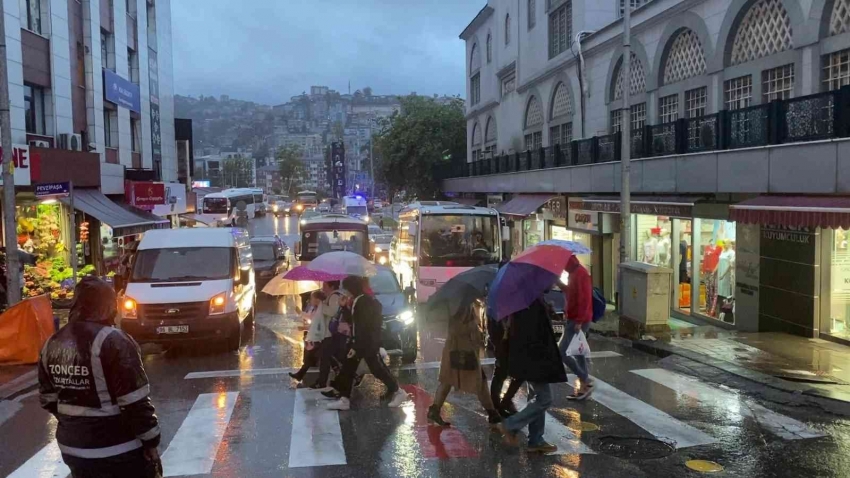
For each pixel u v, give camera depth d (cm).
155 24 3441
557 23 2688
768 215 1116
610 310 1884
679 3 1752
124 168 2786
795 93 1361
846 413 798
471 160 4275
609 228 1967
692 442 710
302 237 2011
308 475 629
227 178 15825
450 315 753
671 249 1728
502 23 3469
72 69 2311
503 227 1795
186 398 932
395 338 1128
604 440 719
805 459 659
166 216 3553
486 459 665
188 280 1316
